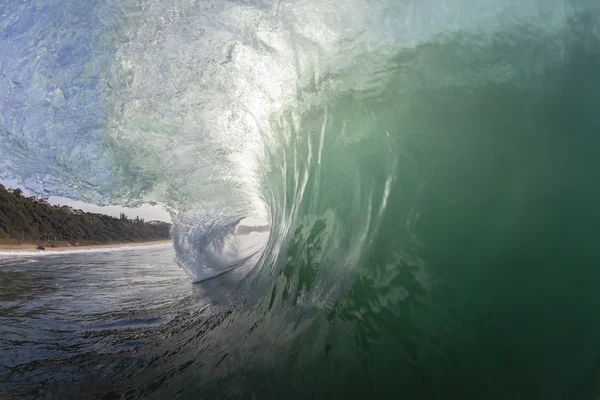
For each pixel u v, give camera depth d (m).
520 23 1.79
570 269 1.28
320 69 2.66
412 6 2.15
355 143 2.31
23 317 4.51
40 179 4.49
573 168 1.43
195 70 3.48
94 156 4.38
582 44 1.61
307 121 2.92
